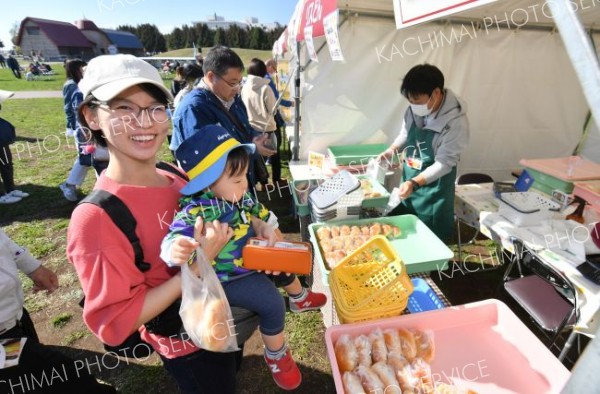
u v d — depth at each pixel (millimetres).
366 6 2971
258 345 2211
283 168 5719
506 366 1143
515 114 3918
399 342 1169
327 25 2010
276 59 9938
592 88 426
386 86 3574
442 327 1272
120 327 801
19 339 1122
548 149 4164
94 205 801
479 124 3920
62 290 2750
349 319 1251
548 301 1934
